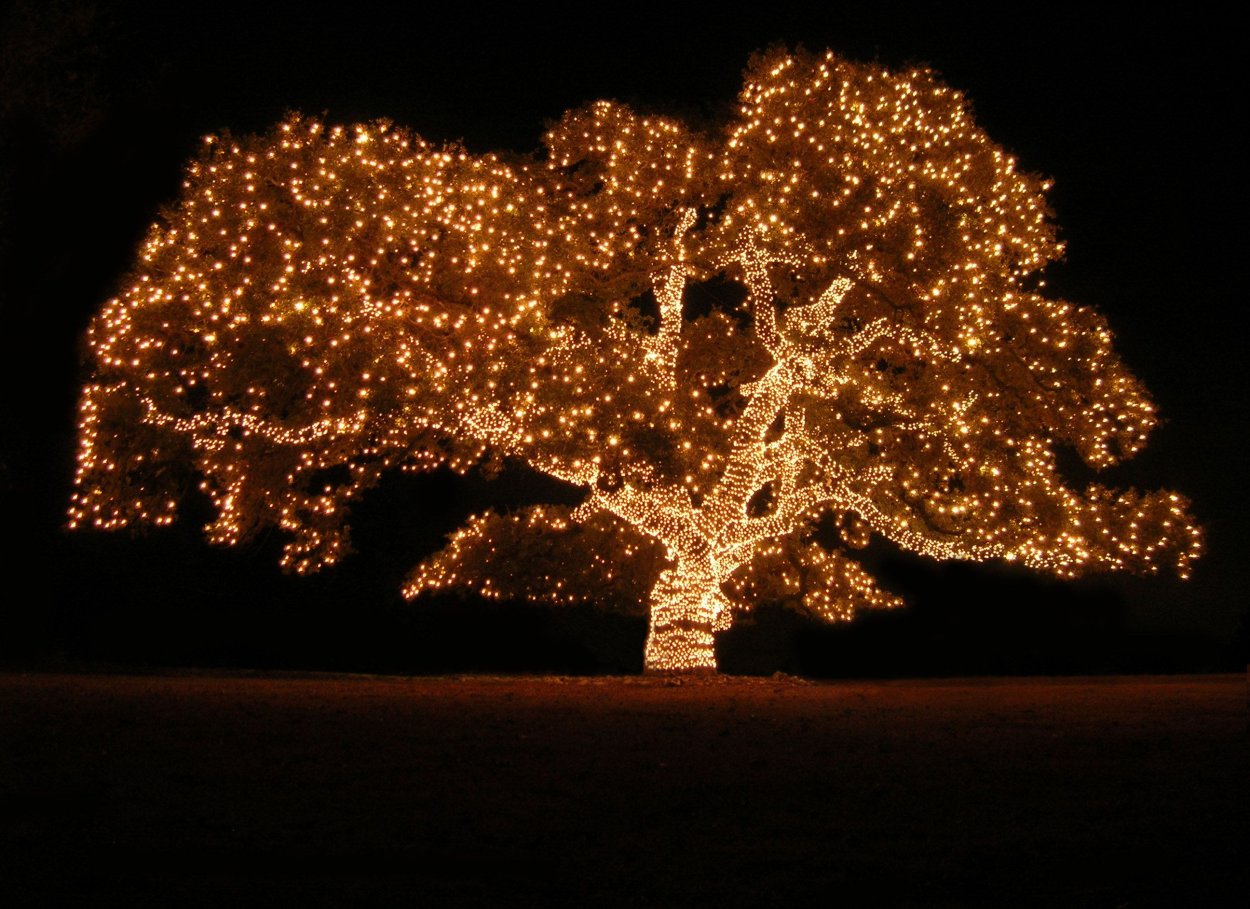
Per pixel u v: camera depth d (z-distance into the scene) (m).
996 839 5.61
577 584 19.00
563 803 6.46
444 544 23.78
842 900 4.80
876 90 16.70
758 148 16.92
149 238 14.02
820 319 16.53
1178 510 17.00
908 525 18.02
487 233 14.72
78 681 13.71
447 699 12.16
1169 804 6.21
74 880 4.93
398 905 4.71
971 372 17.25
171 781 6.90
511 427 15.40
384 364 14.45
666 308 17.38
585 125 17.86
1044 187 17.88
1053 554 17.25
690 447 15.81
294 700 11.60
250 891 4.84
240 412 15.34
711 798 6.59
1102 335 17.20
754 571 19.75
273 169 14.41
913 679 17.50
